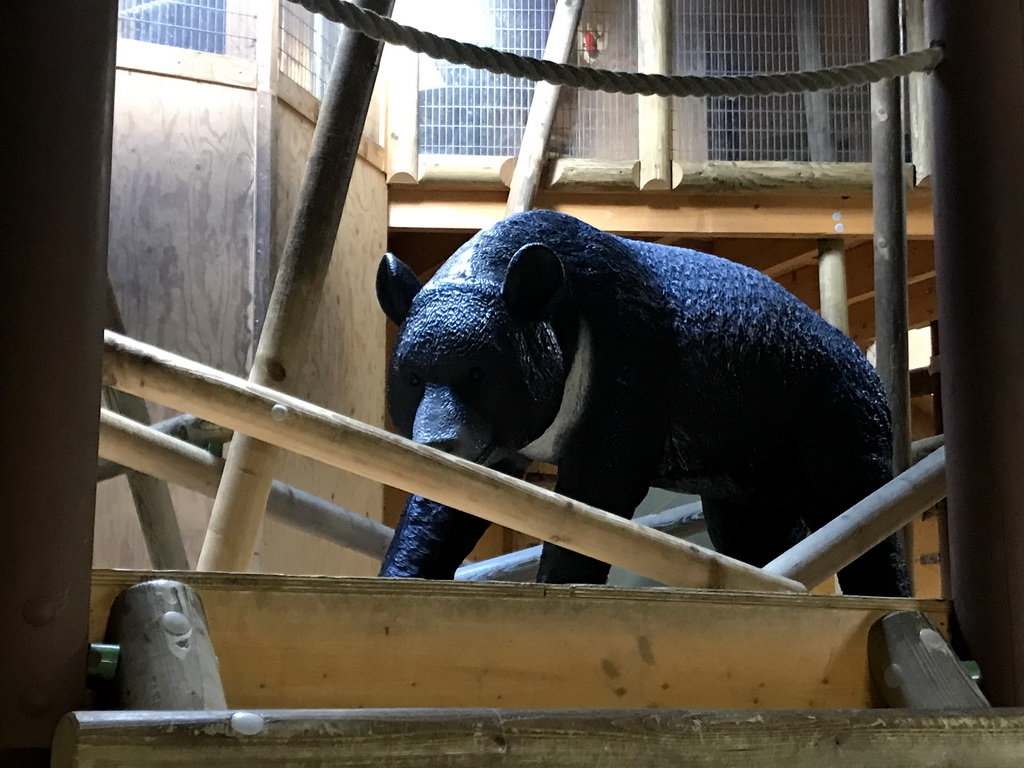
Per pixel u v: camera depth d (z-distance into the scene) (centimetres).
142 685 107
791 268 494
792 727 123
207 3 379
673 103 425
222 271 365
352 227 406
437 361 242
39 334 110
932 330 533
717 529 324
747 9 432
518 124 432
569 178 417
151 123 362
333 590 125
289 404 182
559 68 201
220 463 259
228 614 120
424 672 129
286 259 243
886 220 346
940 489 246
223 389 181
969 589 162
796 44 433
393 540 258
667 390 262
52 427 109
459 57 195
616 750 112
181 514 346
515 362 243
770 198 429
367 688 126
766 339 279
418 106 426
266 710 101
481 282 252
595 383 252
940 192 174
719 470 283
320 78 419
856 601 158
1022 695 156
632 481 252
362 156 412
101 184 115
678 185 420
